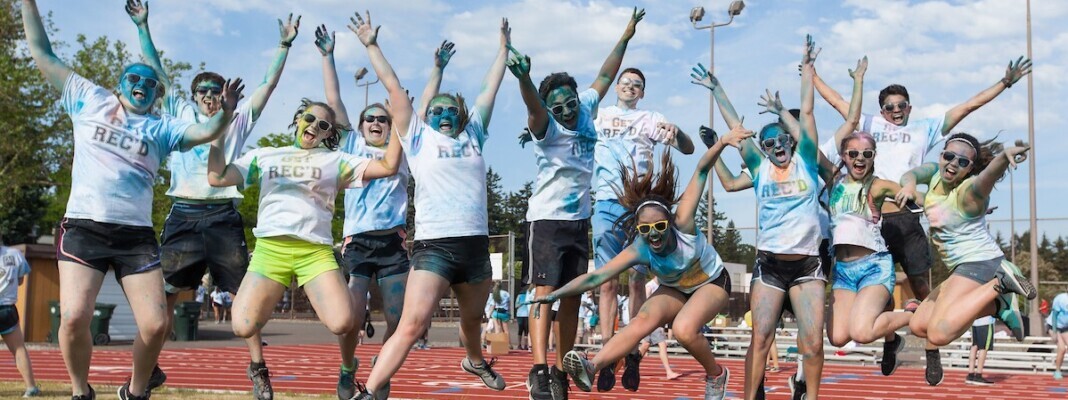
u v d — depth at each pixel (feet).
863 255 25.41
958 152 23.98
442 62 25.57
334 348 73.15
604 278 22.94
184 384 40.04
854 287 25.63
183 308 78.69
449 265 22.52
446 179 22.62
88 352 22.41
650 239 22.49
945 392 43.47
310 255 22.50
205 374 46.29
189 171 26.25
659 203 22.82
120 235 21.67
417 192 22.90
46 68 22.15
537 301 22.80
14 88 94.22
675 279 23.62
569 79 25.34
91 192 21.45
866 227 25.26
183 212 26.30
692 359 64.80
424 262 22.43
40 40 22.34
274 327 113.60
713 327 70.79
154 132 22.06
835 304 25.79
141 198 22.02
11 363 49.78
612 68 27.48
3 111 94.58
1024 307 94.12
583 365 22.09
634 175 24.31
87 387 22.91
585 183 25.84
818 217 24.07
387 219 27.30
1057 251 266.98
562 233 25.38
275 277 22.53
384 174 22.81
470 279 23.13
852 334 24.75
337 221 131.64
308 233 22.31
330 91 28.40
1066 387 47.06
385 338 27.61
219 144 22.16
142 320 21.97
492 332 74.90
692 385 43.24
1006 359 59.31
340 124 26.96
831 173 25.77
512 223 238.48
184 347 71.41
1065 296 51.67
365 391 21.50
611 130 28.73
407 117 22.95
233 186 24.62
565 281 25.72
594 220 28.60
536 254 25.54
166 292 26.32
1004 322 24.21
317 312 22.50
